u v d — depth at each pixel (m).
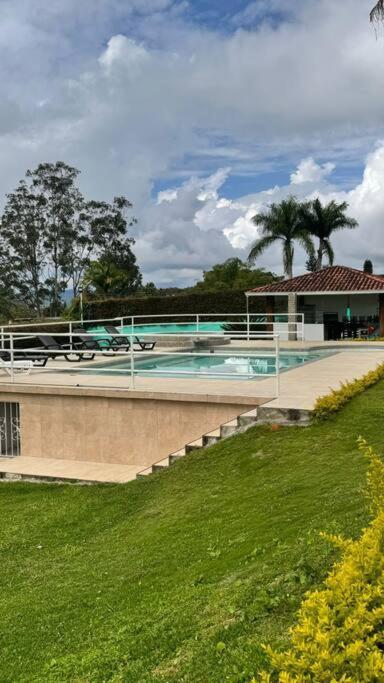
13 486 10.45
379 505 4.10
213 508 7.20
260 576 4.71
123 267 64.31
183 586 5.19
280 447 8.77
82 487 10.00
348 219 42.06
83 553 7.00
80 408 11.76
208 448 9.52
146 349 21.38
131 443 11.30
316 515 5.82
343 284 29.47
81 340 20.33
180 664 3.87
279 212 41.31
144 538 6.88
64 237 62.50
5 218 61.91
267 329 30.47
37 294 63.22
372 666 2.30
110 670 4.12
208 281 64.38
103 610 5.24
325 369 14.94
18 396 12.33
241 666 3.52
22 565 6.94
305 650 2.43
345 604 2.77
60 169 62.41
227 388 11.53
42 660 4.57
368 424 9.10
